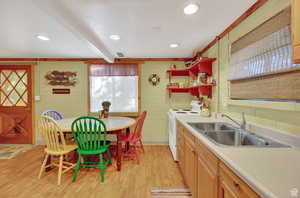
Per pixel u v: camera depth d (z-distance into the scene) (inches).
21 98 140.2
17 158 109.3
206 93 100.5
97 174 87.2
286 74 42.5
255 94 54.9
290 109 42.6
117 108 141.0
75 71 141.1
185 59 138.2
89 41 83.6
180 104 140.6
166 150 125.9
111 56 126.4
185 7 58.5
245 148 39.9
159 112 141.3
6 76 139.4
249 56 56.9
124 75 139.9
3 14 62.5
